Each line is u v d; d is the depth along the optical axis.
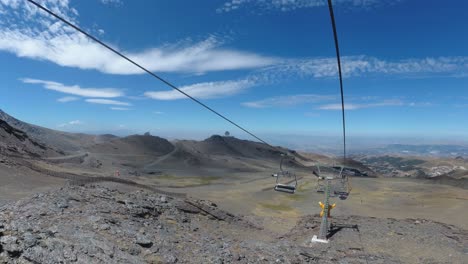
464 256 33.84
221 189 104.19
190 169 159.00
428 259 32.47
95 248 16.91
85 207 26.88
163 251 20.34
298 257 25.48
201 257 21.11
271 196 97.69
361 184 130.75
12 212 22.11
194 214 40.44
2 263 12.85
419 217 72.38
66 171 81.19
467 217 70.88
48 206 24.47
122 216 27.75
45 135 181.25
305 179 144.12
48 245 15.41
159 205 37.00
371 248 35.84
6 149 82.62
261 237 40.62
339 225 47.53
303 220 56.38
